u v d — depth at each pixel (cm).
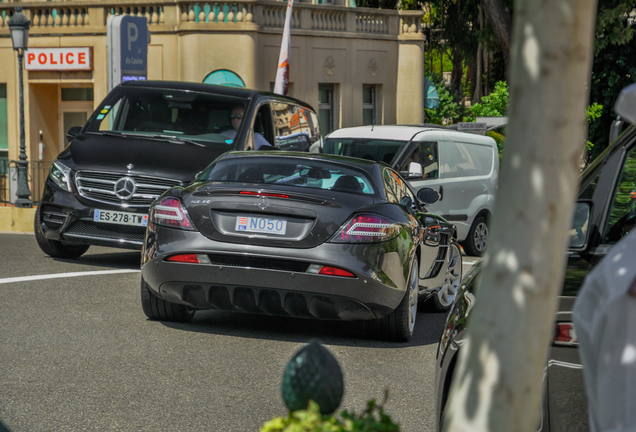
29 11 3859
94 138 1728
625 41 4100
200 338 1077
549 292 251
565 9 245
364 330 1124
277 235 1034
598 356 247
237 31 3725
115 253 1880
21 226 2373
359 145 2112
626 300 240
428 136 2114
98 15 3788
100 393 820
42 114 3944
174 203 1085
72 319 1160
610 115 4862
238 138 1747
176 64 3772
